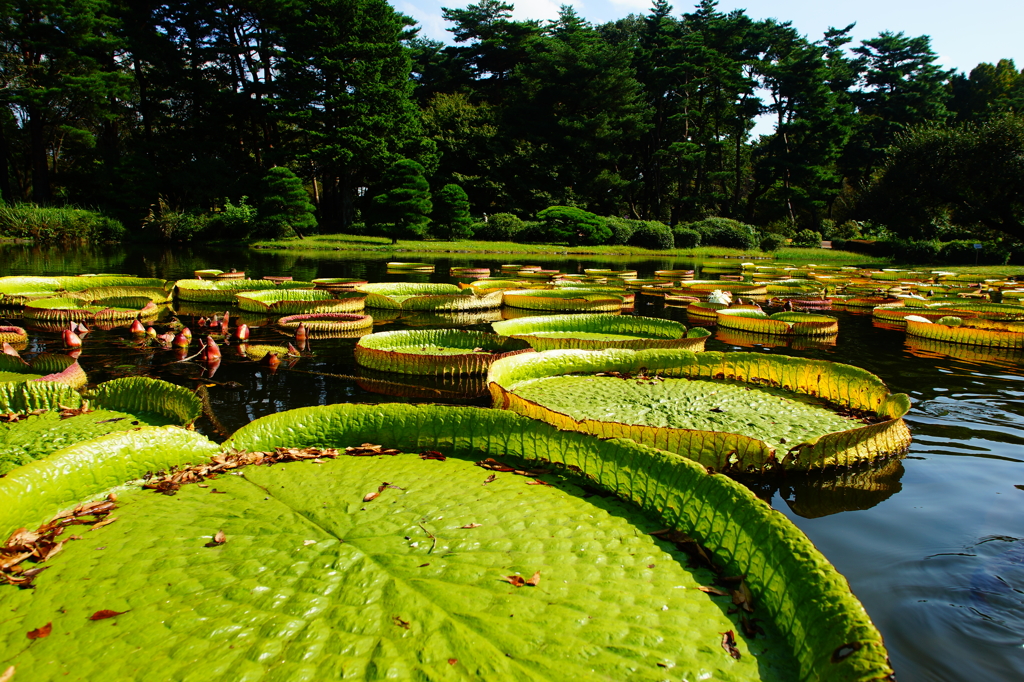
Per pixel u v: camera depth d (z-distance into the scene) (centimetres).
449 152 3722
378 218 3106
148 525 247
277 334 745
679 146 3656
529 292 1062
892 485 339
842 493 329
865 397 455
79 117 2888
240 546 229
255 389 514
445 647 176
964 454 384
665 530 248
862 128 4272
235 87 3119
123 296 961
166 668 168
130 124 3250
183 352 638
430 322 887
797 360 507
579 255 2764
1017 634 212
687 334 667
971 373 602
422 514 257
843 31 4431
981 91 4691
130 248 2425
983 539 279
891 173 2841
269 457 322
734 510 237
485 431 330
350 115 3047
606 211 4109
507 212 3675
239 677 164
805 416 434
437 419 340
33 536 237
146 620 188
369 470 307
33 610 194
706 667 172
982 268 2367
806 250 3200
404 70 3262
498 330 683
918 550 270
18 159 3192
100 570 214
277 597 198
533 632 183
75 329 708
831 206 4500
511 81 4459
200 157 2966
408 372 570
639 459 283
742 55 3919
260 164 3177
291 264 1903
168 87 3009
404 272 1677
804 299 1162
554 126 3778
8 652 175
